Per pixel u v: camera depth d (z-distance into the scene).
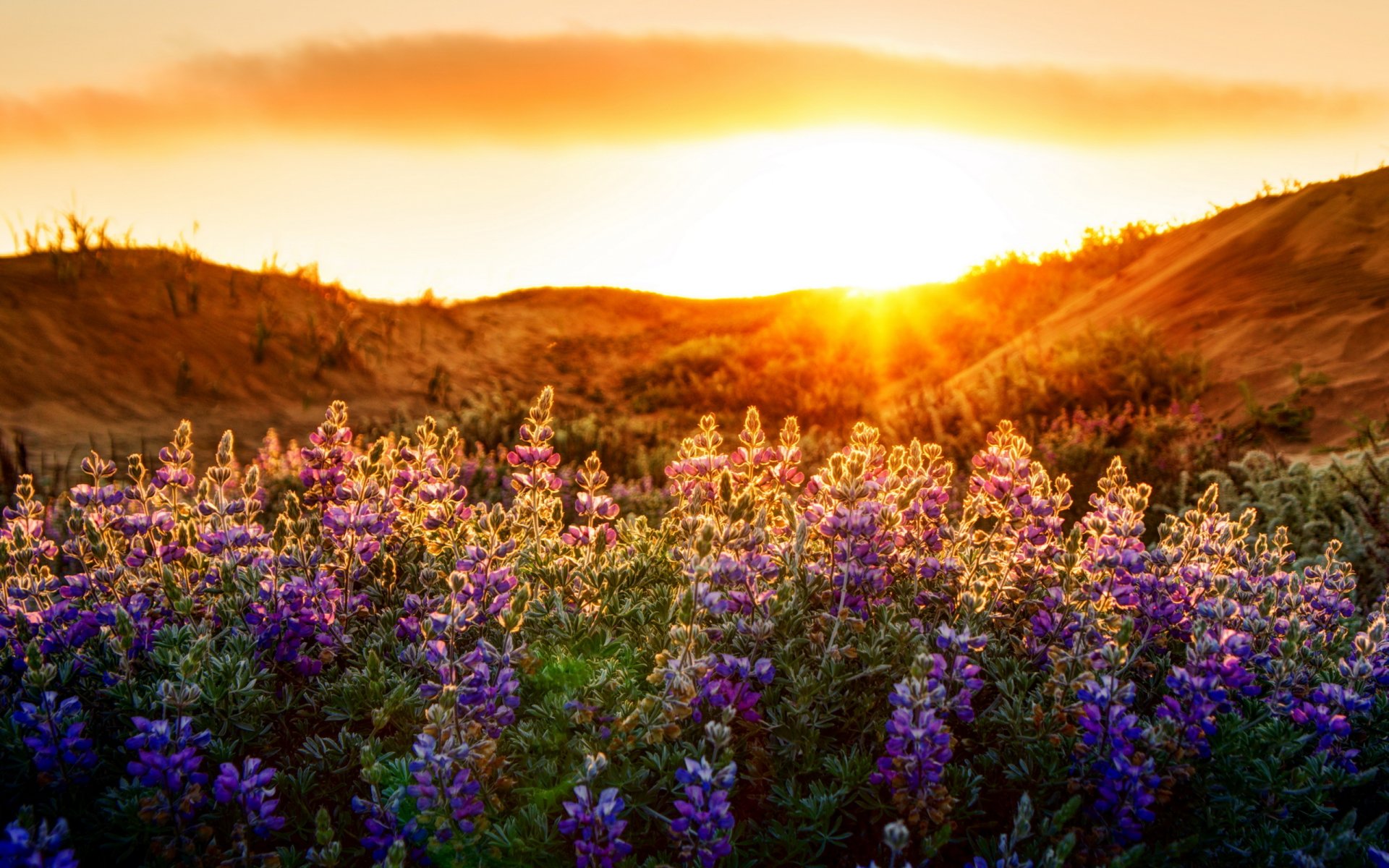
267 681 2.70
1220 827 2.39
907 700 2.17
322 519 3.20
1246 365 12.68
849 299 32.03
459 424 12.42
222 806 2.28
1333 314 13.09
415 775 2.11
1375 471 6.13
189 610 2.61
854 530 2.70
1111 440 10.87
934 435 12.36
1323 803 2.51
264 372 15.44
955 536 3.27
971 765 2.53
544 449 3.24
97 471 3.22
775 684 2.61
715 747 2.21
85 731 2.52
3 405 11.50
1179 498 7.32
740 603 2.64
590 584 2.95
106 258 16.84
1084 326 17.59
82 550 3.04
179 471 3.36
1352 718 2.82
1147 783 2.23
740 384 20.36
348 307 21.14
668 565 3.34
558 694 2.59
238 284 18.62
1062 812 2.08
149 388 13.44
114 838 2.17
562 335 32.09
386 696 2.50
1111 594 2.84
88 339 13.86
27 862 1.70
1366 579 5.05
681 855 2.10
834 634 2.53
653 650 2.82
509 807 2.34
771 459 3.33
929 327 23.88
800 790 2.38
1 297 14.05
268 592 2.79
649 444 12.85
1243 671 2.35
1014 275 27.08
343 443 3.36
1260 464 7.72
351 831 2.35
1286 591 3.42
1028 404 12.88
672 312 41.62
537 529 3.22
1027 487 3.12
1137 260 23.20
